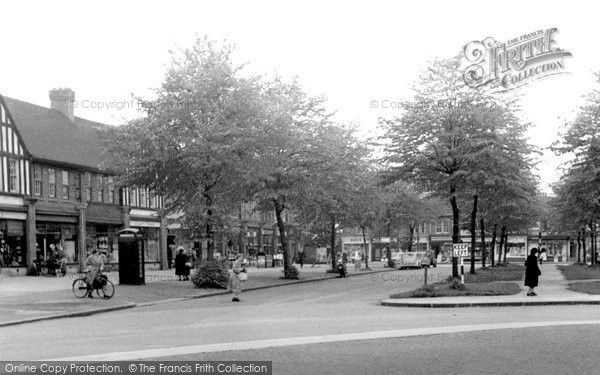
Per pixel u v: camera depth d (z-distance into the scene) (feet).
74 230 143.84
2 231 123.65
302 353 37.76
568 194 123.44
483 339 42.34
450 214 258.16
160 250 175.94
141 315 64.75
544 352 37.19
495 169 99.40
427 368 33.22
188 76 104.32
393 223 209.56
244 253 214.28
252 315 61.98
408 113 104.58
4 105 126.00
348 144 140.56
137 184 105.19
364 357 36.40
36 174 133.08
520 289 83.76
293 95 133.80
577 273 130.41
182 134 100.17
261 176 111.34
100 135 105.40
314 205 141.90
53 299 77.92
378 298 82.64
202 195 102.78
